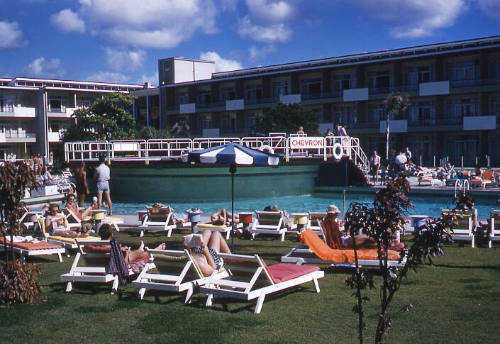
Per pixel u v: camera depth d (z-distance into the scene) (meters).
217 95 61.62
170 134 51.50
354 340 5.61
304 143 25.58
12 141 61.62
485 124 45.06
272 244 11.80
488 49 45.09
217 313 6.65
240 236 12.91
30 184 7.35
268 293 6.86
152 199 24.42
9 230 7.56
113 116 56.38
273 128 40.00
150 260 8.34
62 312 6.77
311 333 5.85
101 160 17.78
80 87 69.81
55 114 63.78
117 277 7.74
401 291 7.44
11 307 7.00
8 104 62.19
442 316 6.30
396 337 5.64
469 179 25.33
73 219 13.59
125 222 15.42
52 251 9.84
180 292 7.71
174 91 66.19
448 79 47.91
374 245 8.90
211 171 23.92
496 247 10.84
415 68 49.84
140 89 74.88
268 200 24.22
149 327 6.14
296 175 26.22
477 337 5.60
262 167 24.84
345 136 27.64
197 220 13.20
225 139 28.64
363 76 52.09
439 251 4.13
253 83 60.09
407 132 50.19
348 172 27.61
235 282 6.95
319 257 8.73
